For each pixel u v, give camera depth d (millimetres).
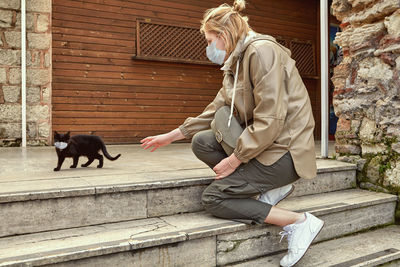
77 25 5316
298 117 1876
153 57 5793
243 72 1894
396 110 2828
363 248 2258
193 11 6262
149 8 5863
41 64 4984
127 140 5758
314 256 2119
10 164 2980
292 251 1882
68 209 1858
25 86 4840
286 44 7254
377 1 2963
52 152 4066
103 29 5512
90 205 1912
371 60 3043
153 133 5977
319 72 7707
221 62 2025
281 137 1854
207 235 1845
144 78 5867
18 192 1771
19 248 1577
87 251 1551
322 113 3395
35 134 5012
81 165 2834
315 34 7652
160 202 2109
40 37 4953
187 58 6188
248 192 1913
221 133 1975
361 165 3057
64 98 5270
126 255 1664
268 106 1751
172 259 1785
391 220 2775
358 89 3131
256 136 1745
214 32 1945
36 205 1783
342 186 2982
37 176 2312
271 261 2014
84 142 2719
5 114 4801
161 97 6023
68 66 5277
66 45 5250
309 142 1882
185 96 6242
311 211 2271
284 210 1948
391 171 2840
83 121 5414
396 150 2822
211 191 1989
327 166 2902
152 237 1732
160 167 2807
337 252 2186
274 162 1848
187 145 5555
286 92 1876
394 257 2145
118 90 5664
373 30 2992
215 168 1939
